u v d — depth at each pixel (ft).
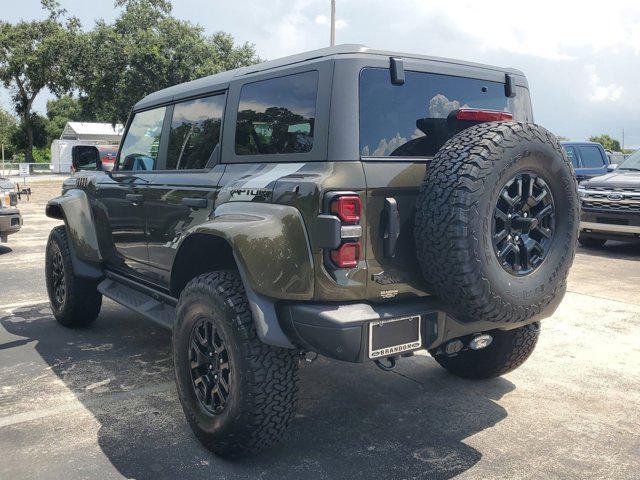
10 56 159.74
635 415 11.64
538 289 9.16
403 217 9.02
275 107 10.07
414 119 9.79
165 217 12.46
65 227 16.75
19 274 25.77
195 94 12.39
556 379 13.53
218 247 10.84
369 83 9.29
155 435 10.64
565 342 16.17
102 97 109.50
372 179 8.71
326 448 10.23
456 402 12.21
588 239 33.55
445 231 8.35
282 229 8.75
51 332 17.12
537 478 9.26
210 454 9.97
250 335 9.07
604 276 25.22
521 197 9.05
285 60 10.19
